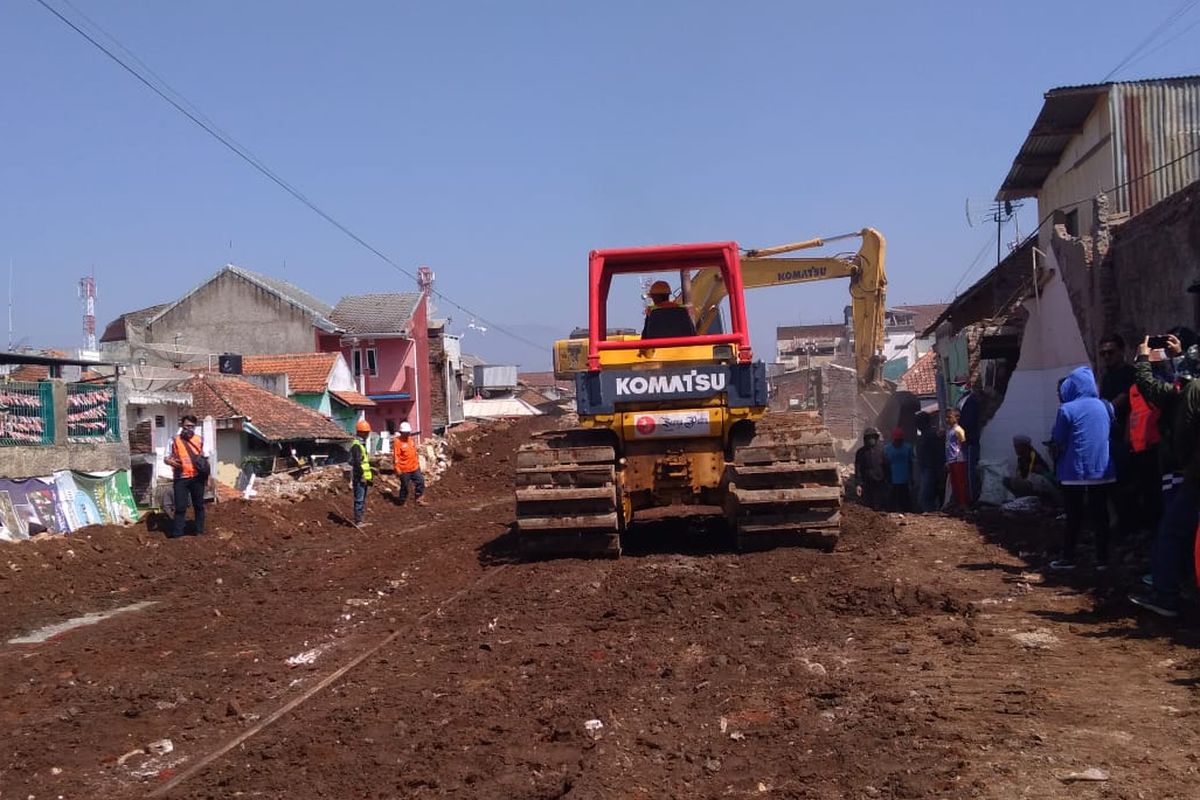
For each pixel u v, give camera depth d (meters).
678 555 11.87
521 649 8.05
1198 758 5.00
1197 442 7.39
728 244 12.19
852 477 23.23
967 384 21.47
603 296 12.99
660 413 11.83
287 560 15.02
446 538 15.91
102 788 5.67
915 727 5.66
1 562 13.48
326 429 33.34
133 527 17.17
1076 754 5.14
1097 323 15.87
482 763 5.61
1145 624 7.59
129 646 9.40
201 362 40.75
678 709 6.36
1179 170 20.34
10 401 16.84
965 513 15.52
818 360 69.31
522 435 34.75
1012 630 7.72
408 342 51.97
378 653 8.40
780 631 8.12
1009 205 27.86
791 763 5.32
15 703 7.53
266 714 6.87
